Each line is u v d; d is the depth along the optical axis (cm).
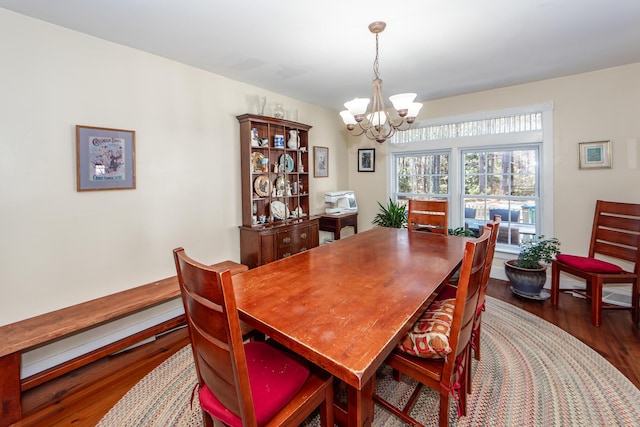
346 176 489
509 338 238
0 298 186
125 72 235
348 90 354
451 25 208
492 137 364
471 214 396
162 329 238
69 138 209
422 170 432
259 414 99
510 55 260
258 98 329
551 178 331
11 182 188
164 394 182
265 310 123
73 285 214
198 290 91
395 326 109
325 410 123
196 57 257
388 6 184
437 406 171
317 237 375
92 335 223
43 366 199
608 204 284
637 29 218
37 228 198
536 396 175
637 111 286
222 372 93
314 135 425
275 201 357
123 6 181
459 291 116
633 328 249
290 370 119
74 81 210
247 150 313
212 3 179
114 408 172
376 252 208
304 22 201
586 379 189
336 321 113
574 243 324
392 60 266
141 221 248
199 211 289
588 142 310
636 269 253
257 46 237
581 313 278
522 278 304
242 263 324
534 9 190
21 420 163
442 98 394
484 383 187
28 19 190
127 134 237
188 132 277
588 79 306
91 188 220
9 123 186
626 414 160
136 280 247
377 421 160
